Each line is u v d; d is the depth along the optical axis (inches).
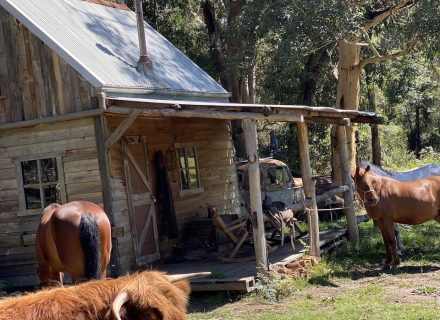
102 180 465.4
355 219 579.8
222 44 1061.1
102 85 458.6
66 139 477.4
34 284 493.4
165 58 628.7
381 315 326.0
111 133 472.1
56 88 475.5
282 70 847.1
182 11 1082.1
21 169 495.2
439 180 465.7
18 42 488.4
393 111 1560.0
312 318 331.6
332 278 441.1
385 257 507.8
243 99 1082.1
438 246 529.7
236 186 657.0
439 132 1690.5
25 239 494.3
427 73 1293.1
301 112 438.3
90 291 122.6
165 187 524.7
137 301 116.4
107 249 335.0
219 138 636.7
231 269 447.2
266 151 1181.1
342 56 861.2
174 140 557.9
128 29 632.4
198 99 601.9
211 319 352.5
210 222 533.0
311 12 729.6
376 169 476.1
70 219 326.3
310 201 499.2
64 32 514.6
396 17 893.2
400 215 457.4
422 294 374.0
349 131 838.5
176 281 126.5
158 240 512.1
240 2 988.6
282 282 402.6
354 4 758.5
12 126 489.1
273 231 539.2
